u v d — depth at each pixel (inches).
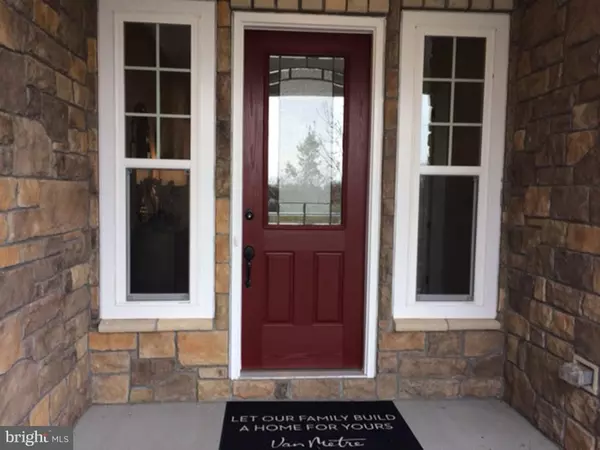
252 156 113.3
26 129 76.5
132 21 104.3
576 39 89.4
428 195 114.0
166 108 107.0
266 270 115.8
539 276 100.4
